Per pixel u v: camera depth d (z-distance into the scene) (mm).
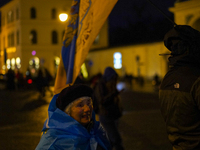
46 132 2145
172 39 2301
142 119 9500
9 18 55312
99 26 3039
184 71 2166
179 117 2180
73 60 3268
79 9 3256
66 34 3305
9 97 18406
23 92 22531
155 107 12617
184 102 2127
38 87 17609
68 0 50156
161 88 2367
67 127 2105
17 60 51062
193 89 2078
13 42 53562
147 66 34906
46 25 49719
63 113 2129
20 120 9758
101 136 2373
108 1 2980
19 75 27078
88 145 2160
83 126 2178
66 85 3289
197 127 2111
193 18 26859
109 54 42000
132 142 6547
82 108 2186
